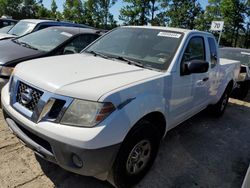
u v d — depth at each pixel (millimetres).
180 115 3812
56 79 2637
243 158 4098
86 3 45250
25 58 4848
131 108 2602
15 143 3658
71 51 5832
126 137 2629
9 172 3051
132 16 39812
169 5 40125
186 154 3992
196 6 38844
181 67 3500
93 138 2311
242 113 6578
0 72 4523
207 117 5848
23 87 2805
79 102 2414
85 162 2359
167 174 3404
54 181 3002
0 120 4293
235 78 6145
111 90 2518
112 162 2549
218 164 3824
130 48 3809
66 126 2385
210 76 4543
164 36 3832
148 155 3104
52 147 2426
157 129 3070
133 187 3041
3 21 14031
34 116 2555
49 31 6355
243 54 8641
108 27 46188
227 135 4949
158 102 3020
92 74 2838
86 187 2963
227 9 37875
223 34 38750
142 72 3168
